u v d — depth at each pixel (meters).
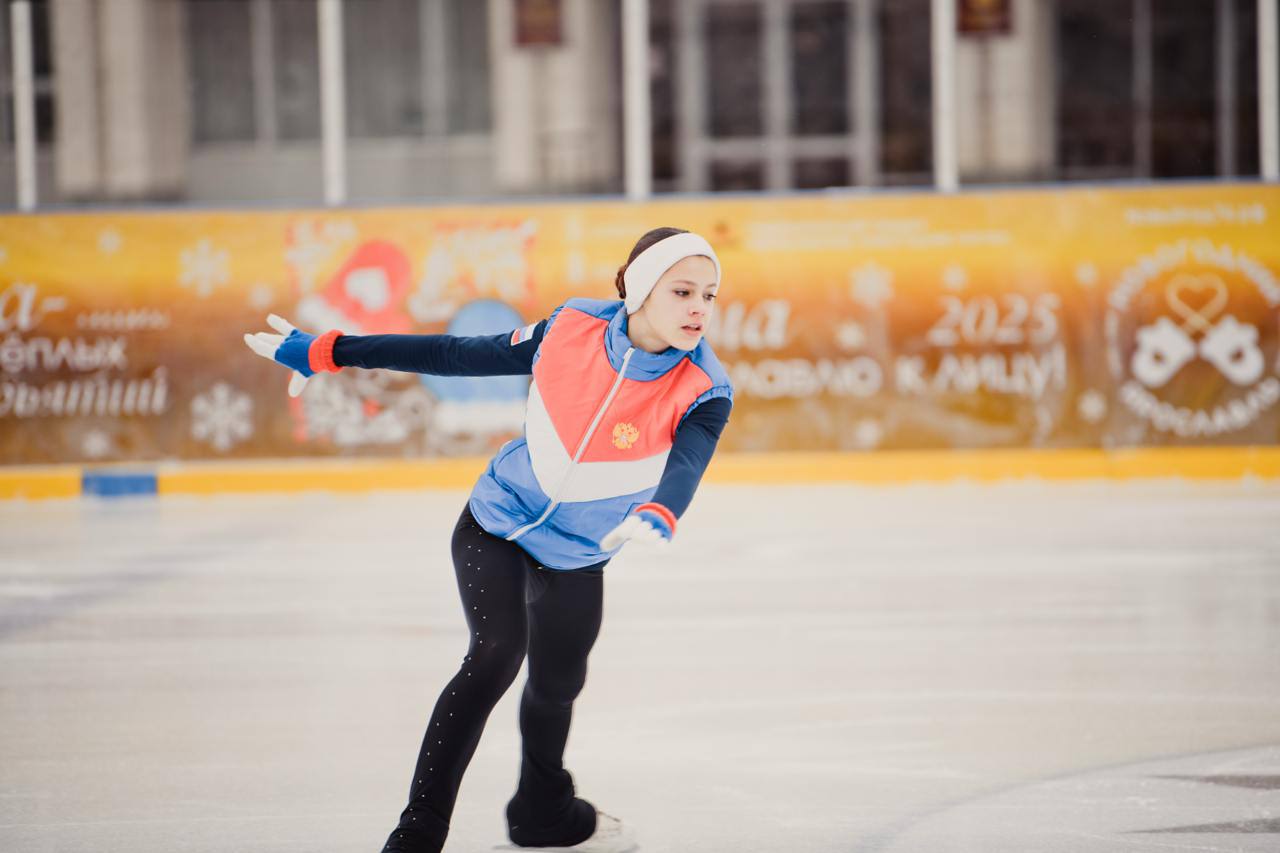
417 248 30.50
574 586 8.53
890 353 30.36
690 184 36.91
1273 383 30.11
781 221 30.36
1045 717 12.44
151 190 36.34
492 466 8.54
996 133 35.38
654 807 10.04
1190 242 30.12
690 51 36.69
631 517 7.10
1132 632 15.83
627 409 8.01
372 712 12.82
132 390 30.25
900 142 36.34
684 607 17.48
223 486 29.97
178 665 14.76
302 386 8.64
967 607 17.27
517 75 36.41
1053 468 30.05
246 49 37.34
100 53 35.75
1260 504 25.97
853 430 30.45
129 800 10.25
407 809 7.74
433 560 21.08
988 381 30.34
